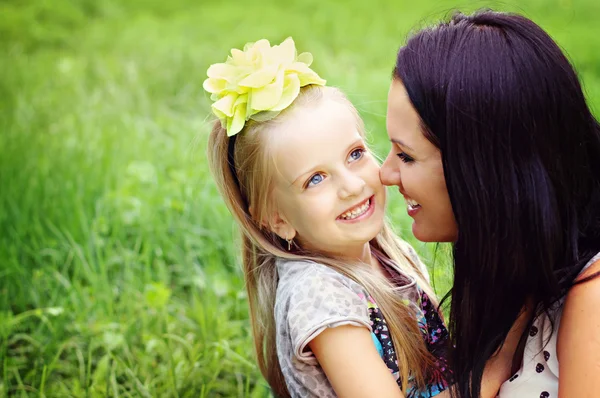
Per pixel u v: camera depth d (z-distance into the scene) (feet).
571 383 6.79
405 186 7.18
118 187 14.80
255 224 8.04
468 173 6.71
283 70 7.35
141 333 11.16
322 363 7.38
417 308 8.25
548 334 7.20
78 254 12.42
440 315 8.71
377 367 7.24
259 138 7.43
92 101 19.58
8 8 26.89
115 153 16.11
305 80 7.55
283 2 29.17
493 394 7.58
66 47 24.59
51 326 11.21
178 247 13.10
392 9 27.45
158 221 13.46
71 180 14.84
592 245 7.02
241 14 27.53
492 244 6.81
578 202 6.99
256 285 8.57
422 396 7.85
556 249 6.81
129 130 17.44
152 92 20.61
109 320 11.34
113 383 9.89
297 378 7.57
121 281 12.32
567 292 6.88
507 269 6.87
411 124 6.97
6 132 17.42
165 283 12.36
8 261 12.65
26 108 18.99
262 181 7.55
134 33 25.12
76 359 10.92
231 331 11.13
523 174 6.65
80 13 27.45
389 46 23.62
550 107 6.67
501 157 6.64
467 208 6.79
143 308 11.50
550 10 25.41
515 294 7.07
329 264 7.70
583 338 6.71
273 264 8.36
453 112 6.68
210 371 10.41
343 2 28.63
